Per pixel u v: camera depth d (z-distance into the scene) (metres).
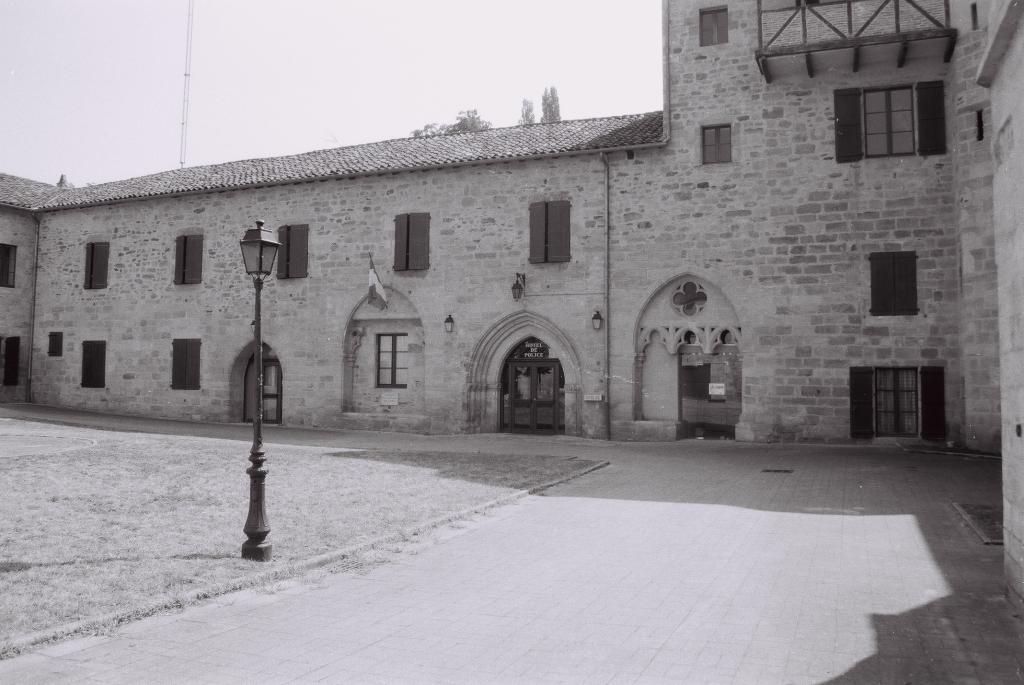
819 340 17.16
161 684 4.27
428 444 17.55
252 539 6.99
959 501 10.04
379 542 7.78
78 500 9.34
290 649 4.86
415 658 4.70
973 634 5.12
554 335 19.28
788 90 17.72
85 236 24.66
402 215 20.69
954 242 16.33
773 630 5.23
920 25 16.09
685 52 18.64
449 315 20.03
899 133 16.98
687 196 18.33
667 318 18.48
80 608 5.38
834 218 17.20
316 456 14.03
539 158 19.41
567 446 17.25
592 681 4.33
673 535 8.31
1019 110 5.34
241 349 22.30
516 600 5.98
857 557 7.28
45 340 25.02
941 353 16.31
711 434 18.36
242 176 22.94
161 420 22.39
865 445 16.61
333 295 21.33
